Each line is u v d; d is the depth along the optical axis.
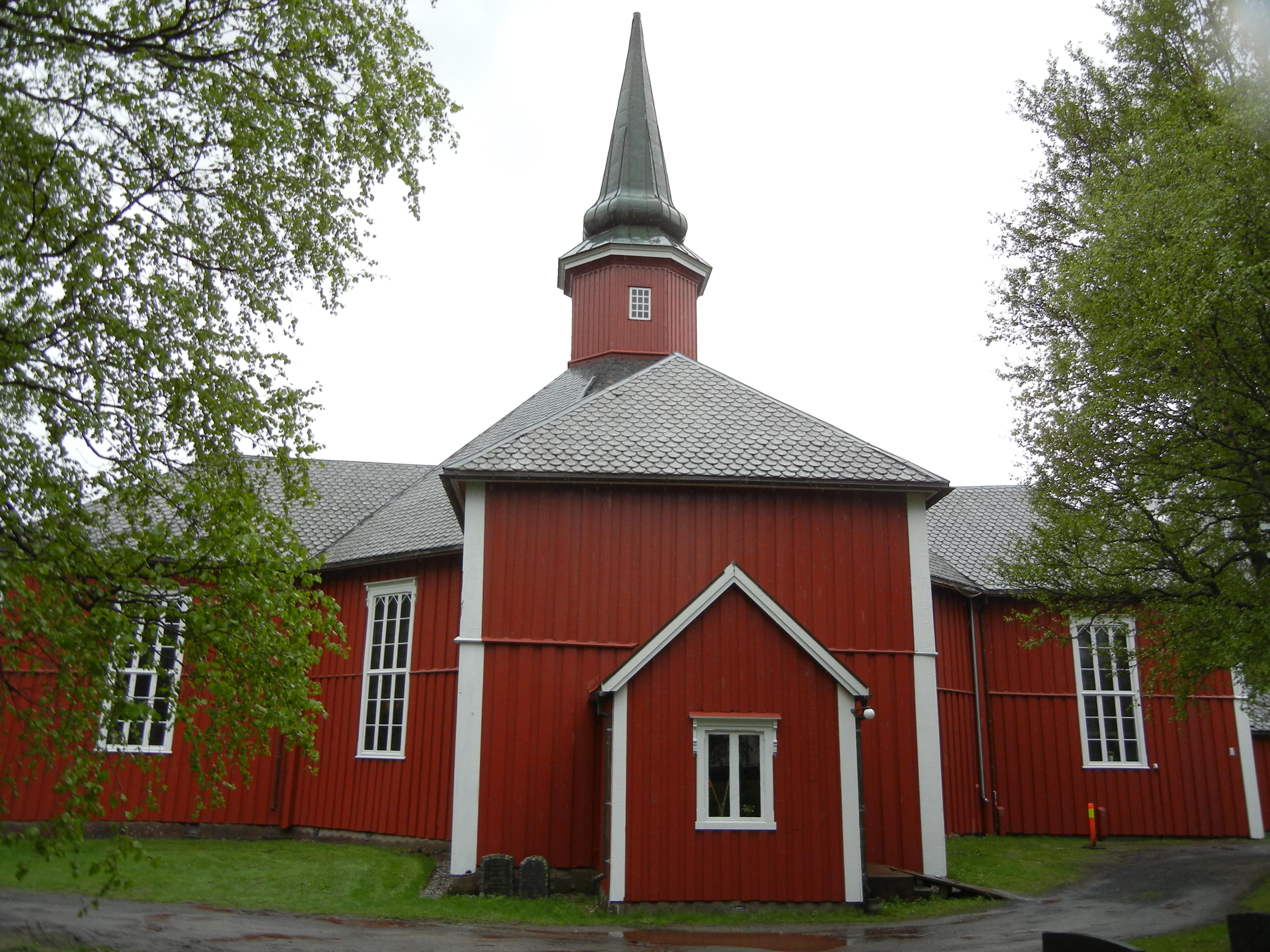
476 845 17.36
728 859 15.52
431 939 13.06
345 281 12.71
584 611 18.53
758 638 16.28
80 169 10.61
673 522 19.08
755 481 18.88
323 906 15.40
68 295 10.35
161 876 17.12
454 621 20.95
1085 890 17.36
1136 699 24.02
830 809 15.83
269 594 10.77
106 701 9.80
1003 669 25.09
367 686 22.70
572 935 13.65
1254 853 21.17
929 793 18.17
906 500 19.52
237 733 11.02
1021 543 17.27
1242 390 12.76
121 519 21.11
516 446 19.12
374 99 12.25
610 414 20.31
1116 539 15.20
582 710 18.12
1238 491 13.70
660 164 30.48
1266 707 17.28
